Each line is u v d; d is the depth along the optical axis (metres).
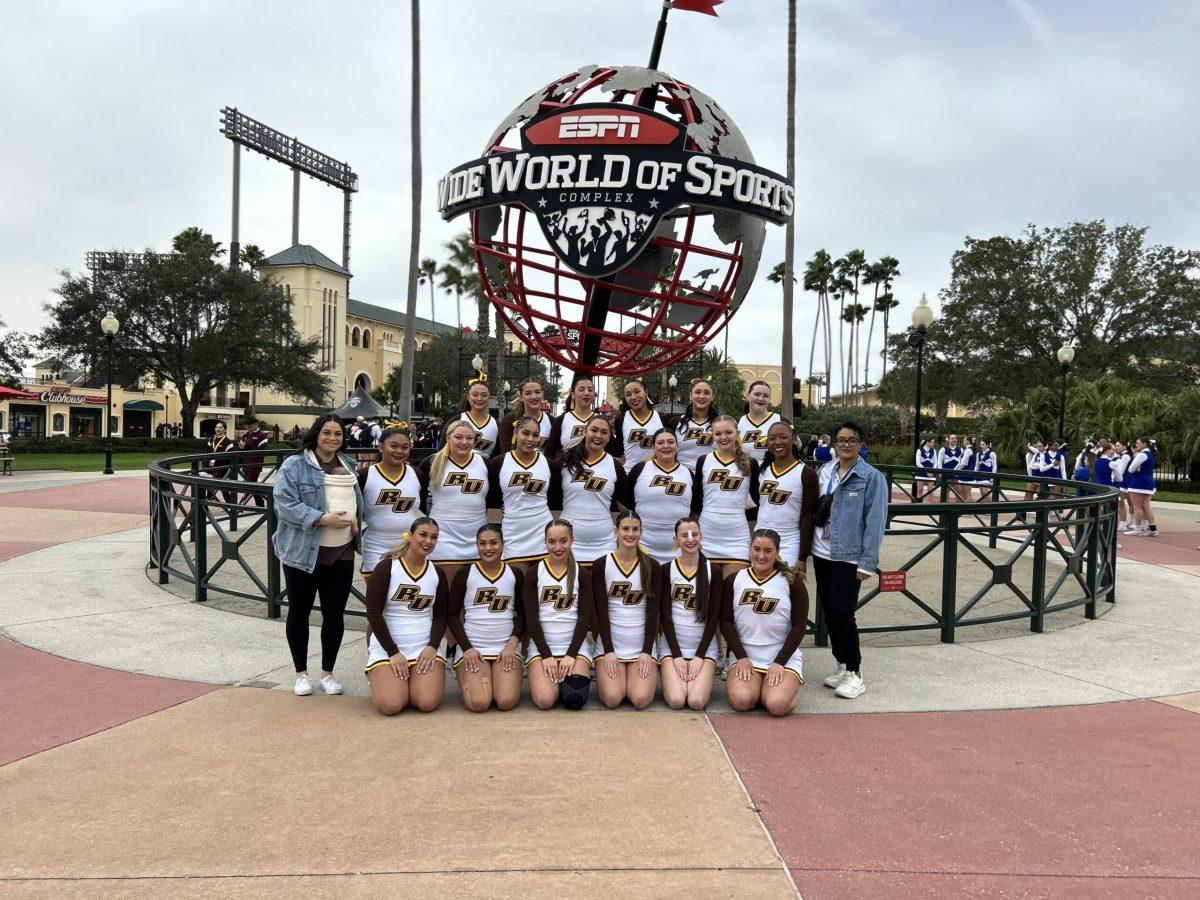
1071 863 2.78
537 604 4.46
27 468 22.31
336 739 3.81
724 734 3.97
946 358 40.31
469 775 3.43
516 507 4.96
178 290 39.56
